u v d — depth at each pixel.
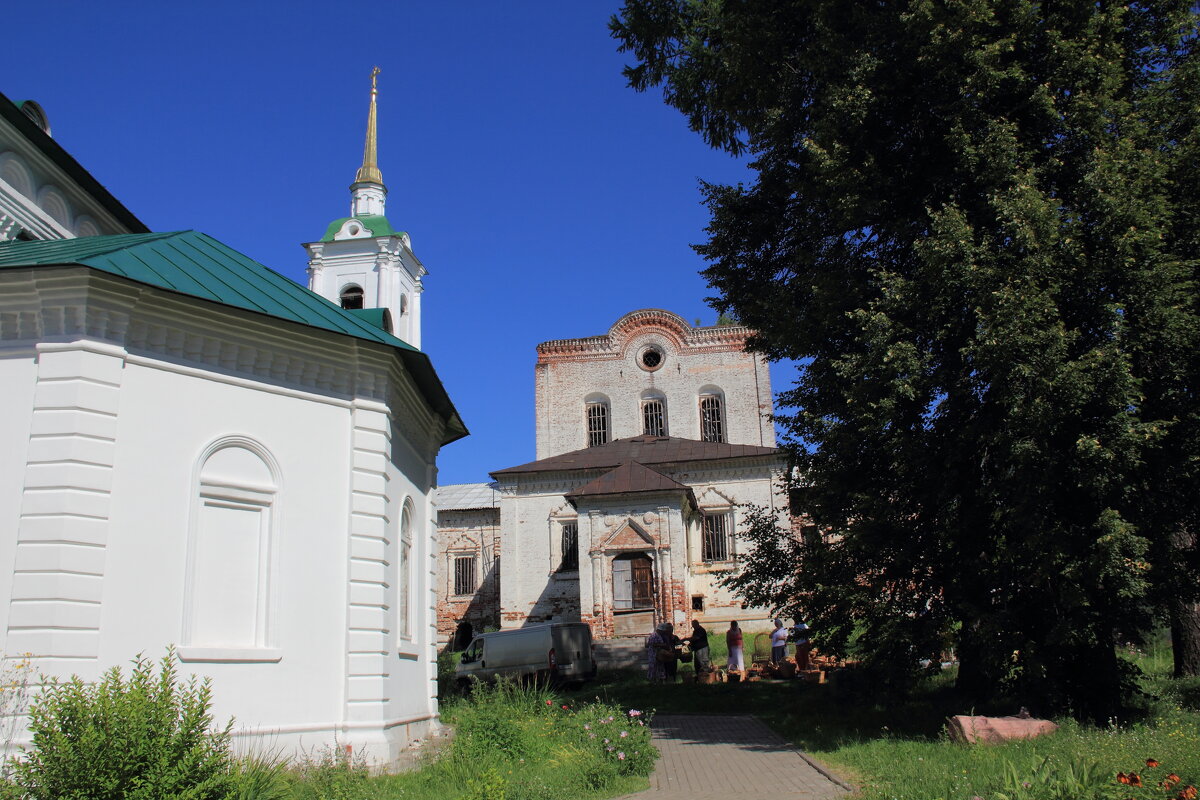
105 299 10.41
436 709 15.72
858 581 14.39
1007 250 12.78
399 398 13.95
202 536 10.99
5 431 10.09
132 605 10.15
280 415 11.98
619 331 47.56
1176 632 16.69
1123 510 12.33
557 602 37.91
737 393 45.69
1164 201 12.25
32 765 6.93
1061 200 13.02
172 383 10.98
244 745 10.69
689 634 32.28
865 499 13.76
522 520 39.12
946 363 13.62
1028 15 13.13
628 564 35.97
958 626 14.73
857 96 13.85
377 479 12.72
